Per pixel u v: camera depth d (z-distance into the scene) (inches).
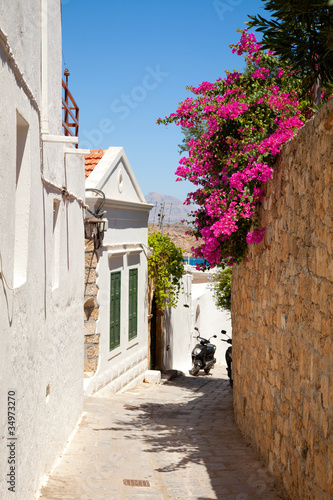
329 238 164.7
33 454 197.0
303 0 204.5
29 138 183.3
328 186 166.1
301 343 195.9
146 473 245.8
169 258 614.5
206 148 285.9
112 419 360.8
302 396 192.5
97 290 434.9
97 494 210.5
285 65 271.1
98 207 426.9
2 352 146.6
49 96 231.8
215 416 382.6
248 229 287.4
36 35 194.5
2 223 140.3
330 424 159.6
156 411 399.2
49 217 235.5
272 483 228.4
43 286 220.4
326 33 208.4
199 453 279.7
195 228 298.8
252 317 293.6
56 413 259.0
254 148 253.9
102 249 444.5
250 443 293.9
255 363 283.1
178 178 293.7
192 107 290.4
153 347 635.5
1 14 139.2
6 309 150.6
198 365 692.1
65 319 291.0
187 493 217.6
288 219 218.8
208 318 909.8
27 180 183.6
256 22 223.3
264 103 267.6
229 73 292.5
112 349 478.6
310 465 179.3
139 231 549.3
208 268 306.7
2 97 138.1
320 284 173.5
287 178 221.8
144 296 569.0
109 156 478.9
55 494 205.0
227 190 278.2
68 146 290.8
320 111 175.6
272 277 246.4
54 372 253.6
